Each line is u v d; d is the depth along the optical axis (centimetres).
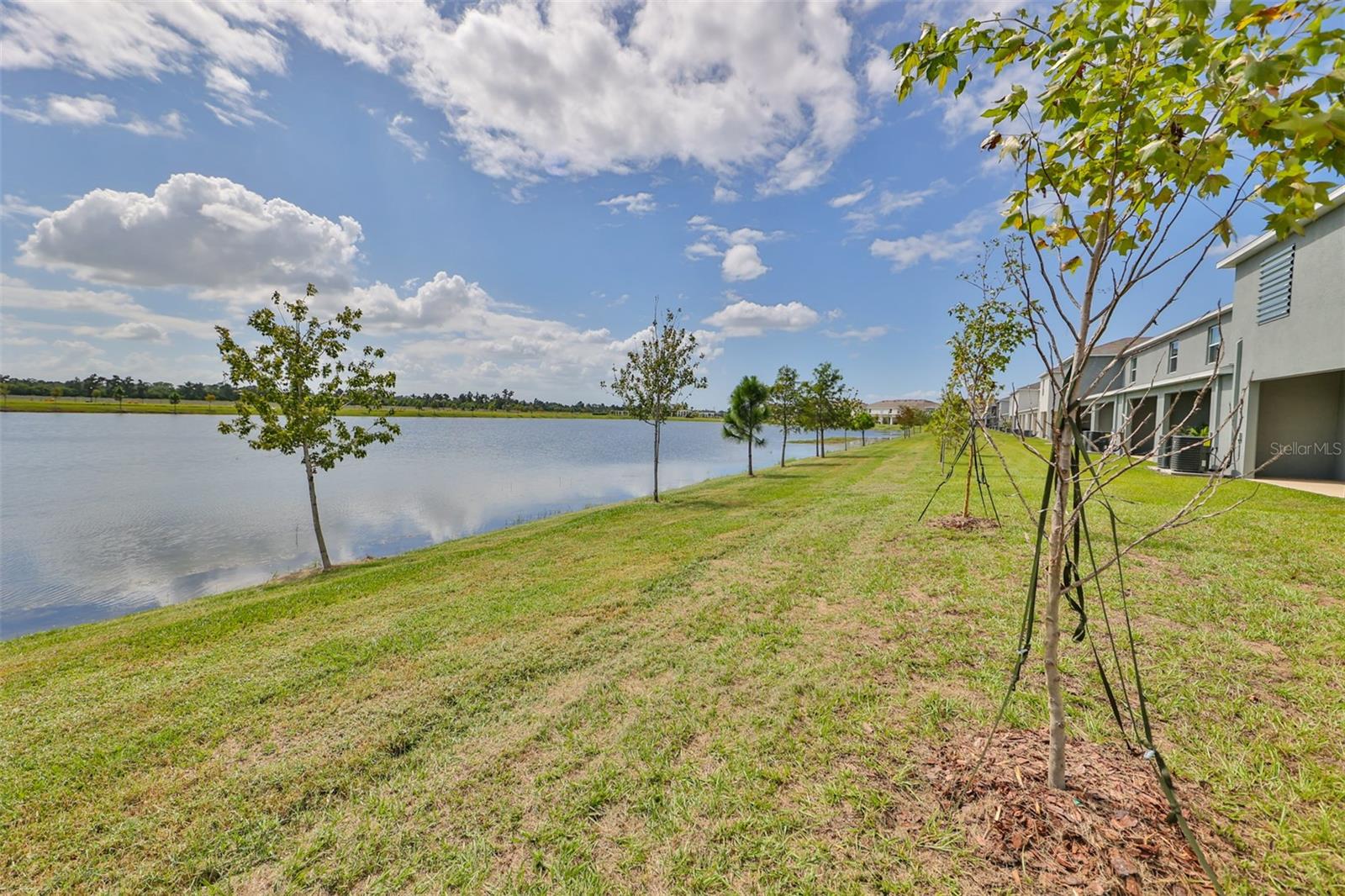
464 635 482
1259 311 1155
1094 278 204
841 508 971
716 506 1193
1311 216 164
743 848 223
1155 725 275
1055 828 209
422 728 334
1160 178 187
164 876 233
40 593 907
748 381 1992
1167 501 870
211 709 374
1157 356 1739
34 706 399
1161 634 374
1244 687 303
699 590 561
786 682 354
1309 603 406
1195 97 168
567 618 508
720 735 302
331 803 272
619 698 352
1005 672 343
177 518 1490
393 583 709
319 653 461
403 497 1834
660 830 238
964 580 516
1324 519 684
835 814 237
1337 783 228
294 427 909
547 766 288
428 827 251
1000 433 3108
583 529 1022
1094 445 208
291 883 225
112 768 310
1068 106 187
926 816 229
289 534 1311
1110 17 168
